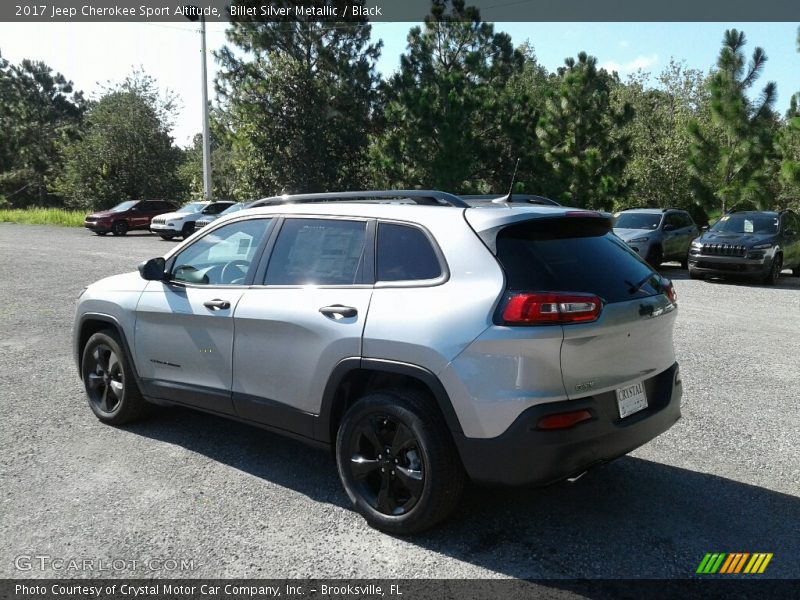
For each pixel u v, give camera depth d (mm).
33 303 10578
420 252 3572
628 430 3379
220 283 4430
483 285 3285
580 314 3156
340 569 3168
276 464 4430
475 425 3201
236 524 3602
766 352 7773
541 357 3107
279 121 29203
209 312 4312
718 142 23453
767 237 15250
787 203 27000
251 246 4348
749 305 11719
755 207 24328
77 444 4723
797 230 16672
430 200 3869
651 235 17312
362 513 3633
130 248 21484
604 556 3299
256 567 3180
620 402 3410
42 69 71250
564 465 3156
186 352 4508
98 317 5113
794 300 12445
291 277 4047
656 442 4863
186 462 4434
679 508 3824
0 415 5316
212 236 4633
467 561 3250
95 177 41312
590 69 23281
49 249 20578
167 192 42688
